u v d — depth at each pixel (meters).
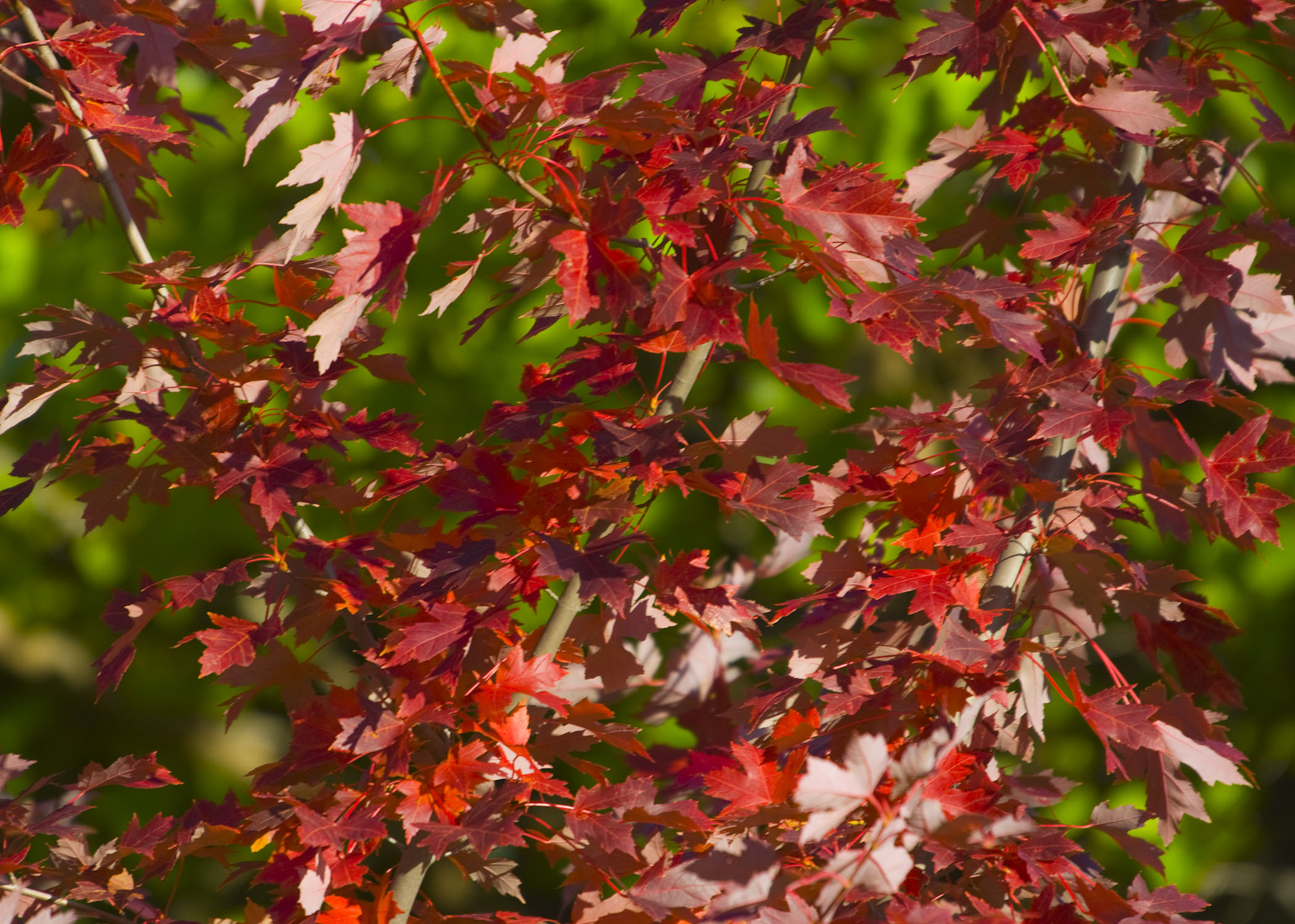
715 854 3.44
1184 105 3.66
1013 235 3.86
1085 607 3.71
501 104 3.57
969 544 3.61
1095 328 3.75
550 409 3.58
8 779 3.72
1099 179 3.82
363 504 3.68
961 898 3.62
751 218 3.54
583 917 3.59
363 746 3.55
